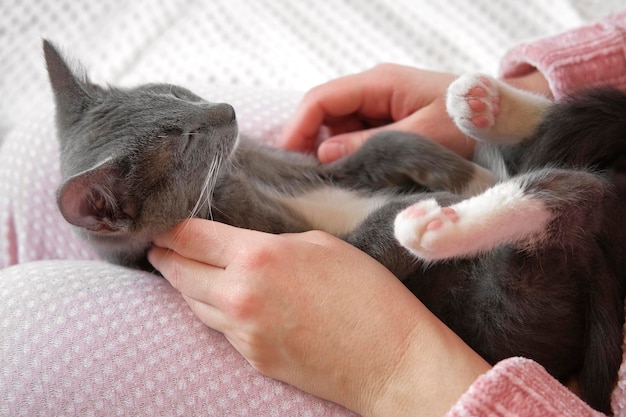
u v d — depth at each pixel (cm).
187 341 37
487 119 41
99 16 64
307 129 49
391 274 38
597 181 36
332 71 60
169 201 40
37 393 36
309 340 35
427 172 43
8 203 51
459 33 61
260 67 60
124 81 60
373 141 45
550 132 40
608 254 37
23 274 40
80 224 38
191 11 63
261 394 36
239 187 42
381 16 63
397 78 48
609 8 60
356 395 35
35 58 62
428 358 35
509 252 36
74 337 37
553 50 45
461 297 38
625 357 35
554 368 37
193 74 60
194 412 36
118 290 39
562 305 36
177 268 38
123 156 39
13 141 52
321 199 44
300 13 63
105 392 36
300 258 37
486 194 36
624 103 39
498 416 32
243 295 36
